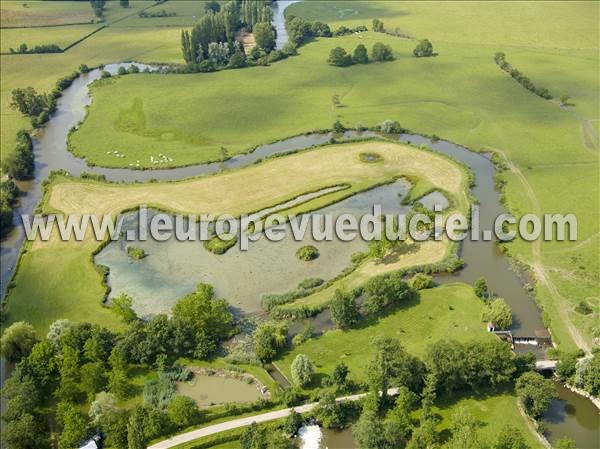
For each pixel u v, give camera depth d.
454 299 136.00
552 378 115.12
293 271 148.12
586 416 107.19
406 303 135.50
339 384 110.56
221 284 144.38
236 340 127.62
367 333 127.25
